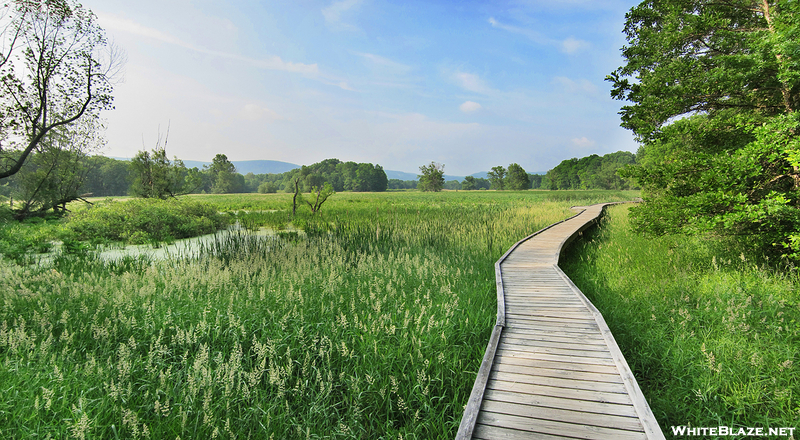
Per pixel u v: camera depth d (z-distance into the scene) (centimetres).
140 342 452
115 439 297
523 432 288
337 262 816
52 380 359
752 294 558
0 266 760
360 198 5012
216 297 580
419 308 561
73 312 529
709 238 855
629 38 884
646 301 589
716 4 753
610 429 287
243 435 317
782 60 591
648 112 773
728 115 772
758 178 674
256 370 381
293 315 520
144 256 994
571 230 1305
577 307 554
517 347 430
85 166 2067
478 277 741
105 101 1321
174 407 342
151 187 2319
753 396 363
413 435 334
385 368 419
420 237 1129
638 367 444
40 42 1165
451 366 428
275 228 1680
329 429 347
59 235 1224
